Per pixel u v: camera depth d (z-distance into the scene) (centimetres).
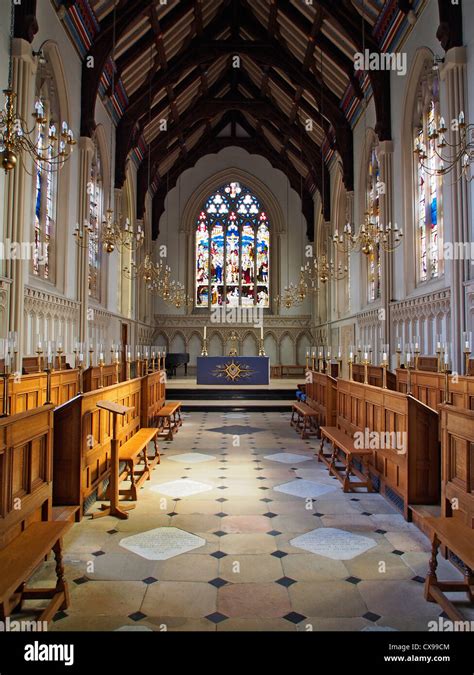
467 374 691
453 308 880
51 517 451
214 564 437
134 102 1599
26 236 907
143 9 1226
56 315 1098
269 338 2417
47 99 1054
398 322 1227
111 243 1159
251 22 1628
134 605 365
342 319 1820
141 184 1991
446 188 941
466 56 876
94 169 1413
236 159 2459
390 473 608
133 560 444
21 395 689
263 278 2450
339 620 346
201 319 2405
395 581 405
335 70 1527
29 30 866
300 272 2425
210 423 1281
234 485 691
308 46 1489
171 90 1691
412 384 911
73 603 368
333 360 1772
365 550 468
